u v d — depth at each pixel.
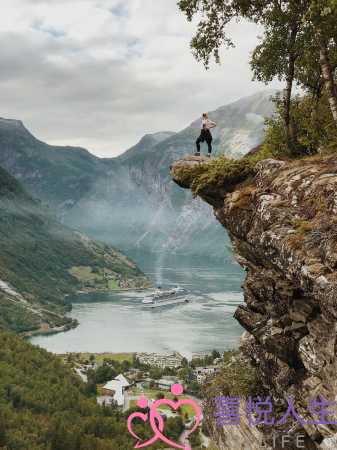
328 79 16.75
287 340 13.91
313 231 12.87
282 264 13.51
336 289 11.08
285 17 19.42
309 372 13.36
